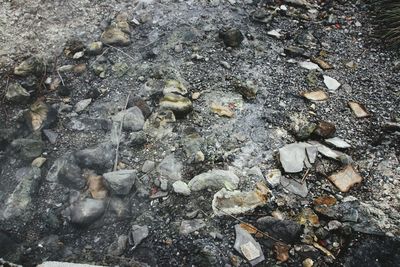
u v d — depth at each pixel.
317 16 1.72
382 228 1.14
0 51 1.49
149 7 1.65
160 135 1.30
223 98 1.40
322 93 1.45
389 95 1.46
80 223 1.12
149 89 1.40
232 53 1.54
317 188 1.22
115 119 1.33
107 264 1.07
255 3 1.72
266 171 1.24
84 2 1.65
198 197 1.18
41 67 1.45
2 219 1.14
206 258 1.07
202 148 1.27
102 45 1.52
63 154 1.26
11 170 1.23
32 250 1.09
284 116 1.37
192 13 1.64
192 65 1.49
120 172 1.19
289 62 1.53
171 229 1.12
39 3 1.63
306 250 1.10
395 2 1.70
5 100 1.38
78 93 1.41
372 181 1.24
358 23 1.70
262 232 1.12
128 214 1.15
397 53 1.59
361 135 1.35
